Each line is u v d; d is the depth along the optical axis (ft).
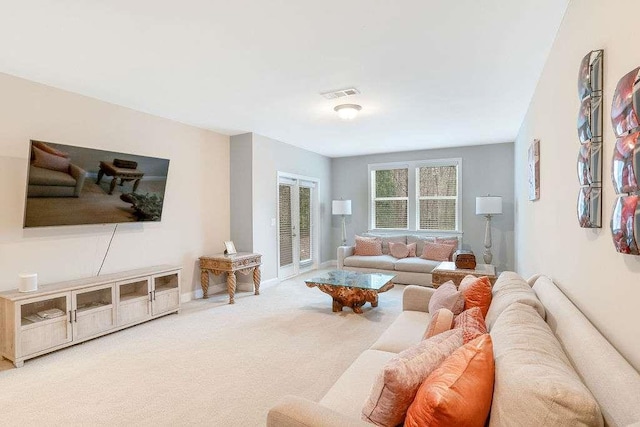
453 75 9.89
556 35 7.51
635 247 3.45
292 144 20.15
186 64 9.14
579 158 5.37
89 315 10.42
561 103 6.98
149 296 12.28
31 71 9.55
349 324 12.00
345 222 24.48
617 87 3.80
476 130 16.61
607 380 3.14
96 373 8.46
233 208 17.66
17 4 6.40
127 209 12.31
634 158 3.40
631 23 3.67
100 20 7.00
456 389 3.30
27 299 9.03
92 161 11.07
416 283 18.10
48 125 10.58
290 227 20.70
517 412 3.02
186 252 15.35
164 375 8.34
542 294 6.54
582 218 5.22
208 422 6.52
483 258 19.21
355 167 24.04
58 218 10.34
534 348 3.81
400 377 3.74
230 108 13.05
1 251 9.62
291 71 9.62
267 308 14.03
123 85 10.64
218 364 8.93
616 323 4.18
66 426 6.40
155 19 6.98
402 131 16.87
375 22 7.13
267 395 7.45
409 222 22.25
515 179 18.33
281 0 6.33
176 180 14.87
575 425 2.72
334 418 3.74
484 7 6.61
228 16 6.88
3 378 8.21
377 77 10.05
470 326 5.57
